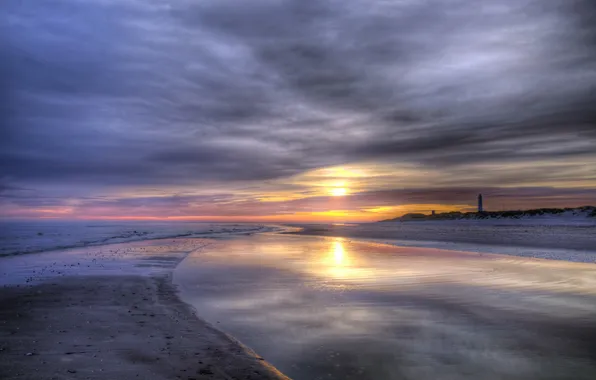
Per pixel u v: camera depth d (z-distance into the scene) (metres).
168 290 12.02
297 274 15.18
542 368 5.78
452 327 7.90
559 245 27.77
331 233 56.25
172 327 7.91
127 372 5.57
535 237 36.84
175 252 25.11
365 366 5.88
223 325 8.09
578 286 12.27
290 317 8.72
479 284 12.73
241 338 7.22
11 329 7.71
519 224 82.50
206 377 5.43
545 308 9.44
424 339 7.12
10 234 49.69
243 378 5.41
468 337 7.25
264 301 10.38
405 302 10.16
